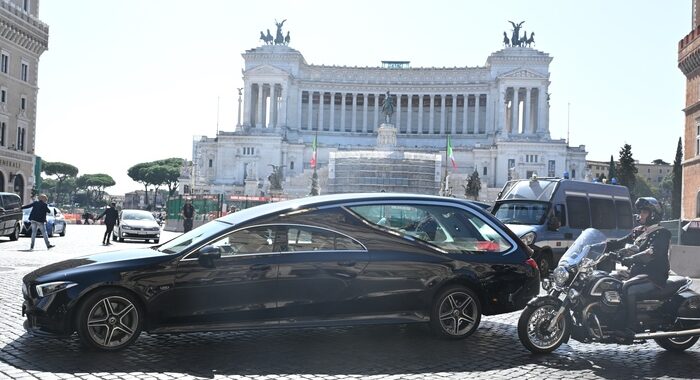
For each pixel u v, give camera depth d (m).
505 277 14.75
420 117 163.00
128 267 12.48
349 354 12.87
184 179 147.25
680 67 65.06
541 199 29.31
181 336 14.08
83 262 13.02
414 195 14.86
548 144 138.62
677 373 12.35
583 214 30.00
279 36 165.88
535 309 13.23
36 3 95.25
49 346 12.76
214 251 12.65
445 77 161.88
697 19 63.22
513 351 13.63
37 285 12.41
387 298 13.75
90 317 12.25
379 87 163.50
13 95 87.25
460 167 143.62
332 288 13.37
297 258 13.25
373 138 161.38
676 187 111.44
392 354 12.96
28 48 91.06
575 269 13.23
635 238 14.18
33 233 36.25
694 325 13.56
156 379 10.75
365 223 14.01
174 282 12.62
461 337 14.39
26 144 91.38
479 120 164.75
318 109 169.25
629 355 13.77
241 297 12.88
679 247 32.66
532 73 150.12
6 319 15.27
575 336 13.57
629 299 13.24
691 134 62.31
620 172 127.81
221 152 147.00
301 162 146.88
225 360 12.12
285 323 13.09
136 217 50.12
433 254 14.25
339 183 120.94
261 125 156.50
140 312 12.59
